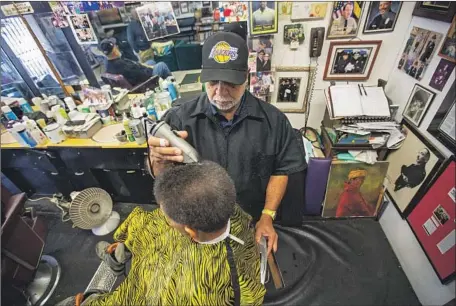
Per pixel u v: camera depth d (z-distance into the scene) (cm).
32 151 159
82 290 152
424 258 135
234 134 93
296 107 183
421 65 130
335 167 158
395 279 150
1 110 162
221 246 63
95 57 162
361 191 170
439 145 122
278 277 96
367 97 152
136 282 71
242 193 107
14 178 193
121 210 203
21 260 128
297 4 139
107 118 168
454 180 112
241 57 78
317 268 158
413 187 141
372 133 149
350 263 160
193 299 60
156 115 158
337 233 177
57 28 150
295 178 158
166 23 148
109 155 158
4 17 142
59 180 186
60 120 164
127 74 170
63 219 195
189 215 51
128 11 144
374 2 136
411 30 137
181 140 69
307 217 190
